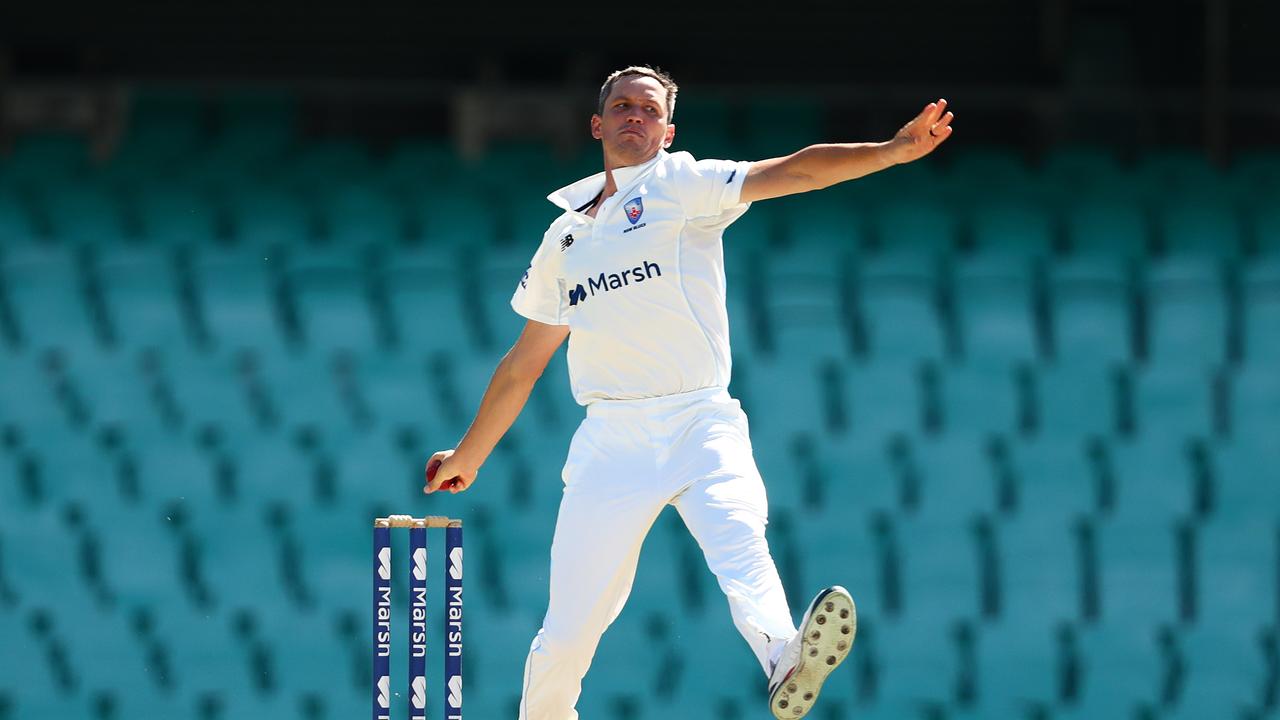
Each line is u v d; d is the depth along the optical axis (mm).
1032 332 46812
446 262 47844
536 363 18047
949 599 39844
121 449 43312
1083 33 57562
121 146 55812
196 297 47844
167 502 42188
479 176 53562
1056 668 38844
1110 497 42375
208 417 44344
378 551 17109
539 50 56719
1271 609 40562
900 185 53188
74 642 39406
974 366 45781
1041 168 55062
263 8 56594
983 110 57156
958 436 43812
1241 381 44875
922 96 56875
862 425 43594
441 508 41344
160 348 46781
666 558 39625
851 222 51469
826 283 47031
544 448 42594
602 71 56688
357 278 47875
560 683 17953
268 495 42250
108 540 41156
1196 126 56875
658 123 16922
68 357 46406
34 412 44594
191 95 56625
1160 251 51438
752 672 37906
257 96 56781
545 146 56375
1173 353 46750
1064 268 48438
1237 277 48062
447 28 56781
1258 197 52938
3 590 40625
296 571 40500
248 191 52594
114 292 47500
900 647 38812
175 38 56438
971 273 47812
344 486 42062
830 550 40281
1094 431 44156
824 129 56750
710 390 16828
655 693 37625
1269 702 39156
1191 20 57188
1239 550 41156
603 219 16812
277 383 44906
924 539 40625
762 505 16625
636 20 56875
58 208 51875
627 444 16844
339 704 38375
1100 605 40438
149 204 51938
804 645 14945
